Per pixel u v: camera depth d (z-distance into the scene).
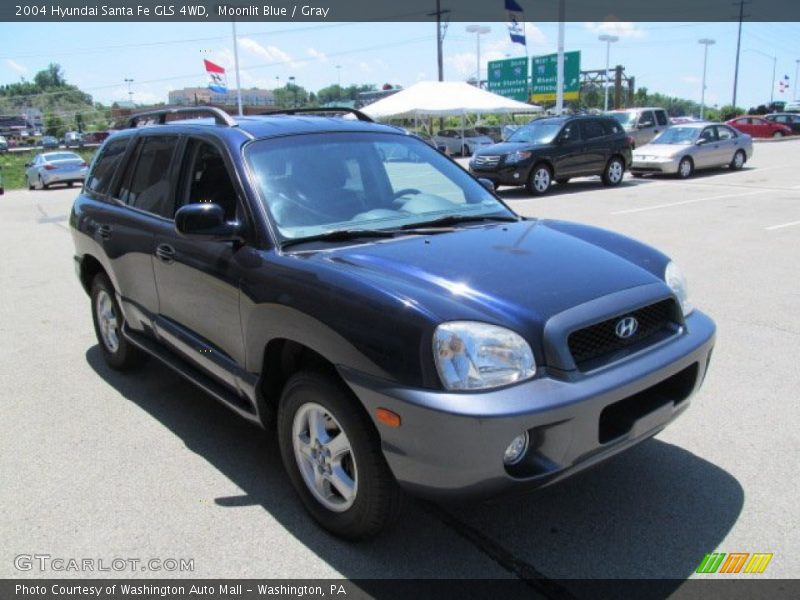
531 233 3.48
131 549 2.96
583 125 17.12
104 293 4.97
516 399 2.42
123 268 4.45
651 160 19.12
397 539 2.98
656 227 10.84
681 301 3.24
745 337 5.43
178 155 4.07
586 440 2.56
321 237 3.29
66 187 27.67
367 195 3.73
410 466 2.52
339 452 2.87
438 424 2.40
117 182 4.78
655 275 3.16
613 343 2.76
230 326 3.39
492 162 16.45
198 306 3.66
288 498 3.34
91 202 5.02
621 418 2.74
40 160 26.88
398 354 2.51
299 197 3.48
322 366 2.96
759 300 6.48
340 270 2.87
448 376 2.44
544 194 16.52
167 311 4.06
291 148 3.71
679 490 3.29
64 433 4.10
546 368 2.55
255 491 3.40
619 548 2.88
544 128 17.09
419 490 2.55
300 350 3.09
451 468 2.43
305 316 2.83
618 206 13.75
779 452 3.63
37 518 3.21
